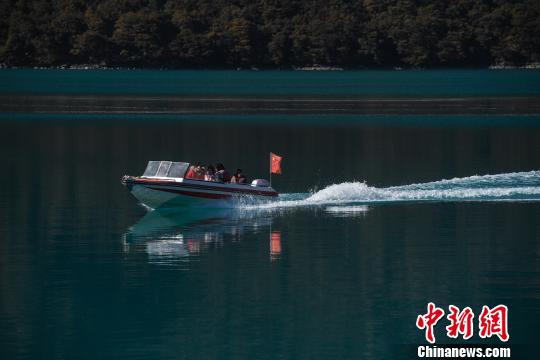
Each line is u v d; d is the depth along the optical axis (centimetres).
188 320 4844
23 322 4809
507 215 7375
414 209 7650
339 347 4528
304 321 4844
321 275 5638
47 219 7344
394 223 7106
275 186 8994
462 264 5884
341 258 6044
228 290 5331
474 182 8838
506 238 6588
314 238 6606
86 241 6550
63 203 8062
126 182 7594
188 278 5572
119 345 4519
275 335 4656
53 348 4481
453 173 9775
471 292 5300
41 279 5547
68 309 5006
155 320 4844
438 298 5197
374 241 6512
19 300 5144
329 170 10156
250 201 7838
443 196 8181
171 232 6856
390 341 4606
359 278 5569
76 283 5466
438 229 6888
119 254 6159
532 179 8975
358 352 4472
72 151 11988
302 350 4488
